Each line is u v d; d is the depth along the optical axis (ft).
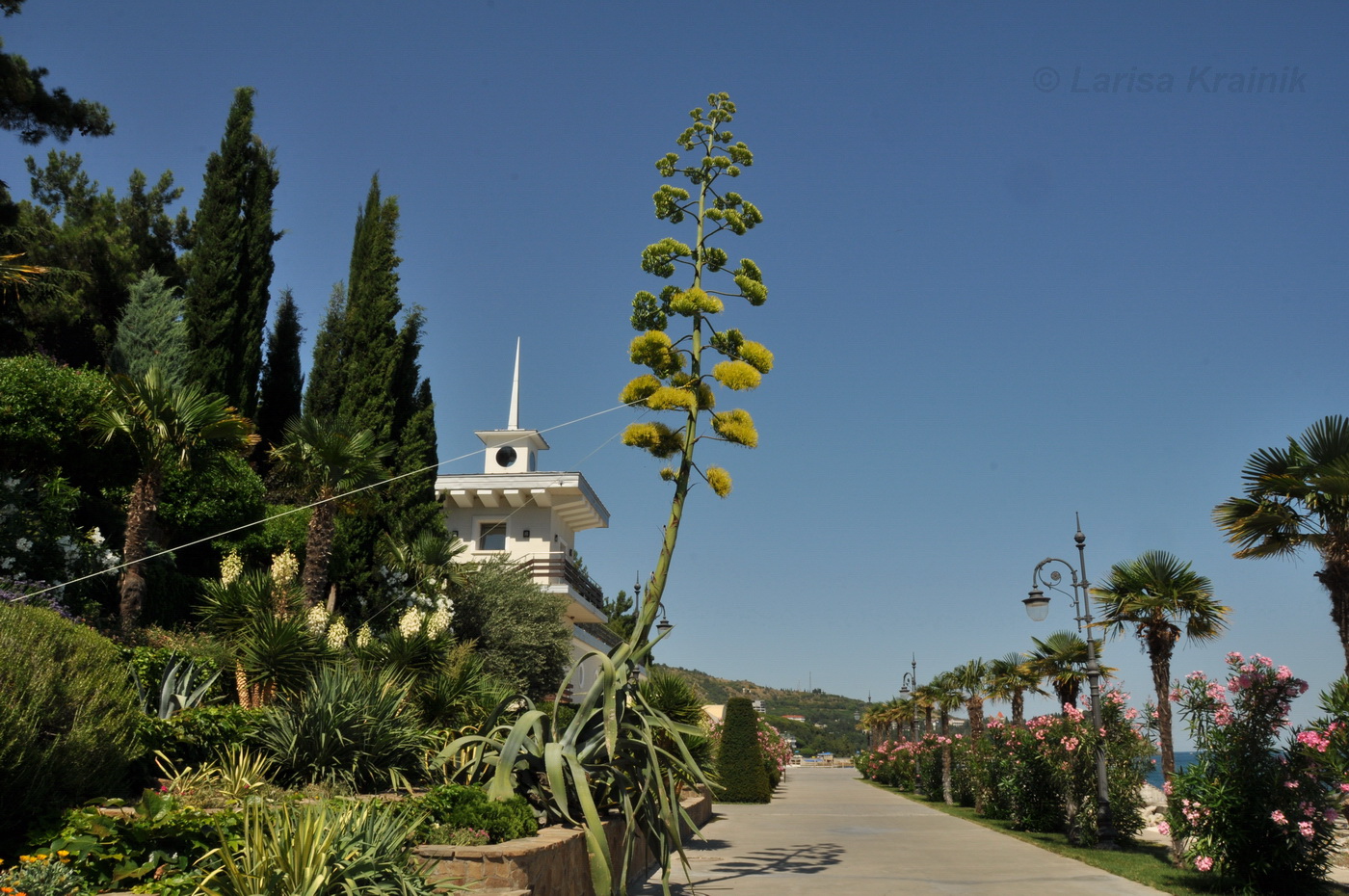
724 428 42.60
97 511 53.31
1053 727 60.59
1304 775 36.81
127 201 102.53
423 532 72.08
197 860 22.47
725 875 41.60
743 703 102.22
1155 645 65.87
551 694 75.87
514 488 94.22
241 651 42.52
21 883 19.31
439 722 47.34
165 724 31.91
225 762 32.96
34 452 49.03
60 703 26.27
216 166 79.92
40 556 43.88
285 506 68.08
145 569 44.52
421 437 79.56
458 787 32.35
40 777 23.71
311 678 38.75
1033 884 39.06
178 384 68.64
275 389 91.50
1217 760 38.40
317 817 22.12
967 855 50.16
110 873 21.66
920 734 157.58
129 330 71.46
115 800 25.54
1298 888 36.68
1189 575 65.87
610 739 33.58
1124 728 58.95
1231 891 37.40
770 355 43.93
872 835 60.70
